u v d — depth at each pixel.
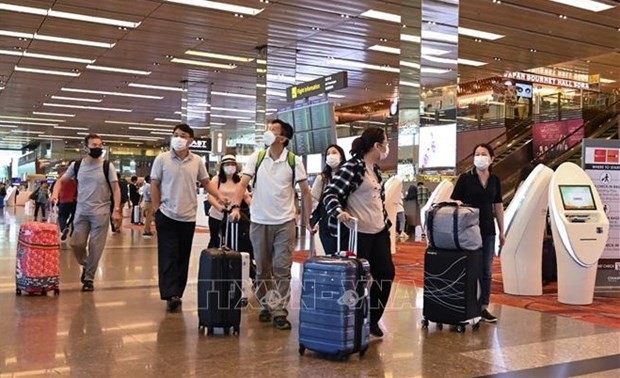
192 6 11.50
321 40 14.03
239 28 13.02
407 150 11.85
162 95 22.20
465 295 4.65
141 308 5.23
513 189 16.62
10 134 37.84
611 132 17.61
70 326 4.49
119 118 29.08
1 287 6.12
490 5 11.47
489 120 18.94
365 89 20.81
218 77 18.58
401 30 11.55
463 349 4.15
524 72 19.17
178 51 15.22
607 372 3.67
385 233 4.41
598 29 13.10
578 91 19.78
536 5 11.48
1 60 16.47
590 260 6.11
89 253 6.04
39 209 19.80
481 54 15.60
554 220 6.29
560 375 3.59
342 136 20.14
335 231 4.34
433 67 11.42
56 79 19.16
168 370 3.48
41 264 5.68
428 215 4.80
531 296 6.67
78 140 41.19
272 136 4.75
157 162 5.31
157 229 5.32
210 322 4.36
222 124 30.77
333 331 3.76
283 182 4.76
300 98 12.51
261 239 4.77
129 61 16.42
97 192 6.03
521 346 4.27
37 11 11.90
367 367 3.66
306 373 3.50
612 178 6.92
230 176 6.39
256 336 4.36
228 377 3.38
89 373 3.38
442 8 11.27
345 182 4.21
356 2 11.16
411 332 4.63
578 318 5.43
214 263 4.38
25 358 3.64
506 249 6.75
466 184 5.07
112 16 12.21
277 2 11.22
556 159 16.50
